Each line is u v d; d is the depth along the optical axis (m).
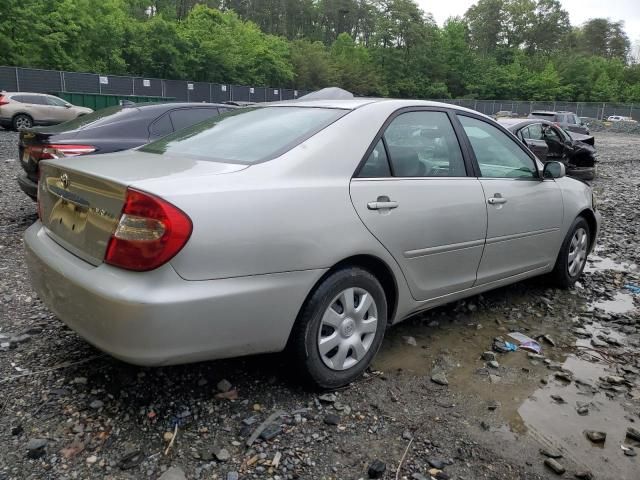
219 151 3.05
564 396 3.14
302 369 2.84
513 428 2.78
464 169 3.73
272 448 2.49
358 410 2.85
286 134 3.06
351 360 3.04
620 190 12.04
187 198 2.35
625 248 6.92
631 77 95.56
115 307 2.28
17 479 2.22
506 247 4.03
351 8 106.75
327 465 2.41
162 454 2.41
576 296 4.92
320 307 2.80
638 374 3.47
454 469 2.44
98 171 2.59
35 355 3.21
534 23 106.56
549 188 4.47
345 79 72.75
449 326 4.09
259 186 2.60
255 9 96.25
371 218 2.97
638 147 27.73
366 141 3.11
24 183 6.03
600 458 2.58
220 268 2.42
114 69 43.81
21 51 35.53
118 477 2.27
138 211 2.29
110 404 2.75
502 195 3.91
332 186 2.85
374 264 3.13
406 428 2.72
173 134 3.68
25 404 2.72
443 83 81.38
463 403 2.99
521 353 3.68
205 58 51.75
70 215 2.74
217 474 2.31
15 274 4.62
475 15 110.00
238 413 2.73
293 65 66.25
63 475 2.26
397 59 79.06
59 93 29.22
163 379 3.00
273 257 2.57
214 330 2.43
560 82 87.00
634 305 4.77
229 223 2.43
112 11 45.75
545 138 11.56
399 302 3.29
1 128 20.39
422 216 3.27
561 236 4.68
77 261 2.57
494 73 85.62
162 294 2.28
